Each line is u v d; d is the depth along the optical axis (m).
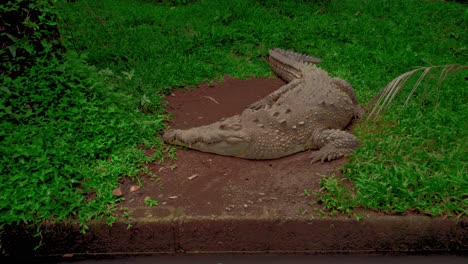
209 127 4.50
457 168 3.94
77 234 3.51
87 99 4.68
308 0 8.62
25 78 4.39
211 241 3.56
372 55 6.69
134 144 4.40
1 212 3.42
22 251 3.55
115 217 3.50
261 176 4.08
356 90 5.76
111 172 3.92
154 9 8.33
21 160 3.68
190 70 6.08
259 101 5.43
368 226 3.50
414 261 3.53
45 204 3.52
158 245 3.58
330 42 7.30
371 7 8.43
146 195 3.79
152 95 5.29
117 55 6.18
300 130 4.48
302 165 4.28
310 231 3.52
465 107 5.16
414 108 5.08
